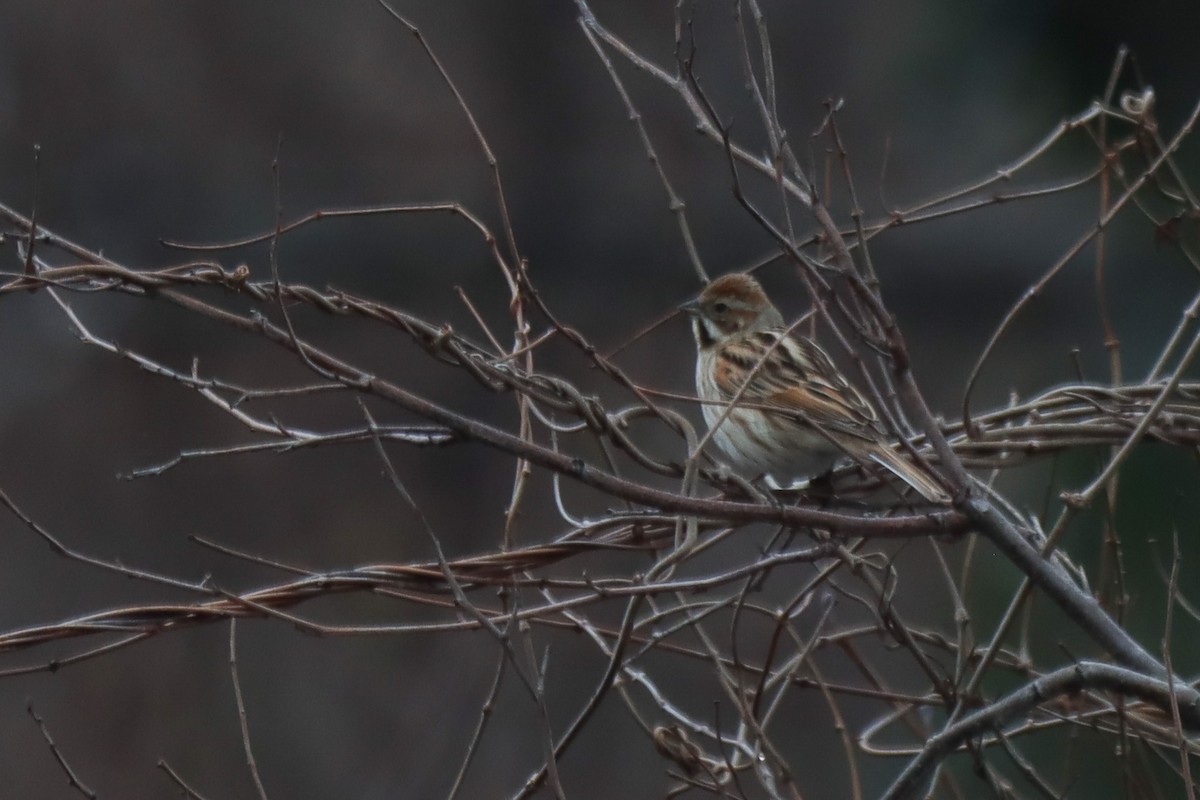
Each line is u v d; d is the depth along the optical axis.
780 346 8.54
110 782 15.67
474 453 17.97
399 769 15.65
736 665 6.33
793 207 18.94
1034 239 19.72
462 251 19.95
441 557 5.69
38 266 6.30
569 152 20.66
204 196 20.17
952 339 19.56
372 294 19.58
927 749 5.96
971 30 20.73
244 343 18.69
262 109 20.53
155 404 18.30
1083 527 12.46
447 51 20.86
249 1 20.52
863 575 6.02
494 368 5.93
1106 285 19.00
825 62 21.08
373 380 5.46
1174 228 7.01
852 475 8.16
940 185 20.52
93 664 16.20
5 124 19.89
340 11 20.77
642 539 6.78
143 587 17.59
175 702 16.08
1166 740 7.10
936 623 14.19
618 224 20.19
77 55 20.14
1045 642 11.84
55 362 18.41
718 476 6.65
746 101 20.91
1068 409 7.27
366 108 20.73
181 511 17.91
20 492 17.75
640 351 18.89
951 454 6.03
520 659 15.38
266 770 15.78
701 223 20.09
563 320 19.58
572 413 6.12
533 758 15.48
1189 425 7.09
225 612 6.15
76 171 20.03
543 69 20.83
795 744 14.11
